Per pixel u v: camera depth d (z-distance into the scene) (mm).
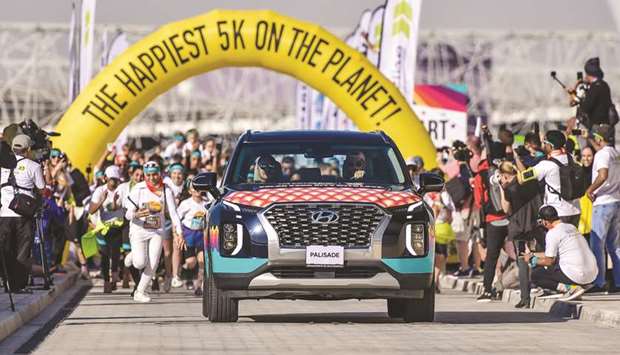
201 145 58438
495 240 39281
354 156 31422
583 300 35500
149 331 27828
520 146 41531
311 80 61125
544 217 35500
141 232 40125
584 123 41969
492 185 38969
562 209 37125
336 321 31312
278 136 32062
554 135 37156
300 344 24625
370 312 34938
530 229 37000
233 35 60656
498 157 40438
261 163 31234
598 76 42125
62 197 50188
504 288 41000
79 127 60531
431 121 65375
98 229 45219
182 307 37438
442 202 49062
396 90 60875
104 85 60750
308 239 28875
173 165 45344
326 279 28797
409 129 60500
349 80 60531
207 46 60750
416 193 30266
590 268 35469
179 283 47469
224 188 30859
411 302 30219
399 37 62469
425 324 29938
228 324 29844
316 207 28953
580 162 42125
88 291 47156
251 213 29109
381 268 28953
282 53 60750
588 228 40812
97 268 60969
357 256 28828
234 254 29062
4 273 31156
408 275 29062
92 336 26578
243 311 35188
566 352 23312
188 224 44656
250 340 25484
